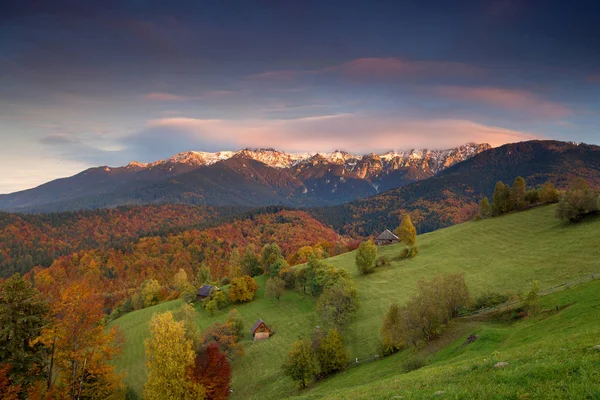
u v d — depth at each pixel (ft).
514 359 88.74
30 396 119.96
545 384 67.05
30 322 122.83
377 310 282.56
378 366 188.24
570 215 354.74
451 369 99.35
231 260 623.36
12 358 119.24
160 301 530.68
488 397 68.33
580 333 100.12
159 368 153.48
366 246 379.76
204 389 156.46
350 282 317.01
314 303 361.71
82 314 135.74
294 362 204.64
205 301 414.62
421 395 79.66
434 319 183.52
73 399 132.05
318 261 386.11
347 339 247.09
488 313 196.75
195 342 261.03
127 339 367.45
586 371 67.36
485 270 305.94
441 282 197.06
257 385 231.09
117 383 147.95
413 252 398.21
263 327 307.58
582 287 174.19
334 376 206.08
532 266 283.38
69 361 135.74
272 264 457.68
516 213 458.50
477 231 426.92
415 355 172.96
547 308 162.61
